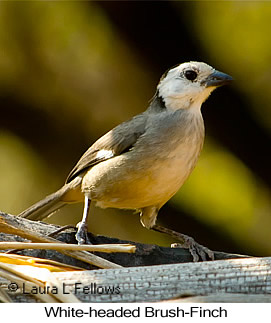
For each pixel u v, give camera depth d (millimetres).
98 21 11844
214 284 4148
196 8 11695
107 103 11766
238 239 11297
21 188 11516
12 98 11664
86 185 7906
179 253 6207
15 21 11719
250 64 11609
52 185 11648
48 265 4605
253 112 11578
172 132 7492
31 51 11719
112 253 5785
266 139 11602
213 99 11508
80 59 11805
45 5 11812
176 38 11750
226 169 11547
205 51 11797
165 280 4148
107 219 11773
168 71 7930
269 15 11570
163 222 11523
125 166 7516
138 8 11664
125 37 11820
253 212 11391
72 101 11758
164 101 7801
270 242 11148
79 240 6496
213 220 11383
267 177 11578
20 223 5887
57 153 11773
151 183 7520
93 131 11727
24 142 11773
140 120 7785
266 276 4145
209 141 11695
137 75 11836
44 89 11719
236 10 11641
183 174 7574
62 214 11641
